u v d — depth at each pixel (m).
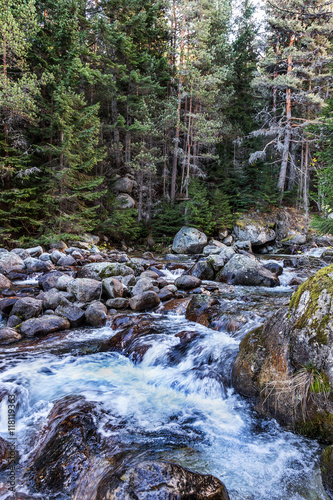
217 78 20.08
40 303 6.83
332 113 5.79
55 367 4.74
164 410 3.66
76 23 15.79
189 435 3.16
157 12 22.05
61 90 13.91
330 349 2.79
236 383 3.80
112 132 21.75
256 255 17.84
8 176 13.75
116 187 21.53
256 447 2.97
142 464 2.25
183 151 22.03
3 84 11.77
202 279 10.86
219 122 20.48
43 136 15.44
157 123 20.48
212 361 4.54
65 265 11.51
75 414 3.32
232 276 10.15
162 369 4.66
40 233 15.09
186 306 7.30
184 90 21.83
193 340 5.27
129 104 19.91
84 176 16.55
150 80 19.16
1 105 12.05
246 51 27.72
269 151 25.62
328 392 2.77
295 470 2.64
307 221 20.88
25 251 12.08
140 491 2.03
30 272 10.32
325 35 18.62
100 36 18.16
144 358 4.96
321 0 7.39
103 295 8.20
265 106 23.88
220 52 24.48
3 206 14.26
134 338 5.55
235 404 3.68
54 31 16.05
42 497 2.38
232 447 2.97
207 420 3.45
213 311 6.52
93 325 6.65
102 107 22.27
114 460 2.71
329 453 2.47
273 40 21.17
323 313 2.95
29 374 4.43
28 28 13.43
